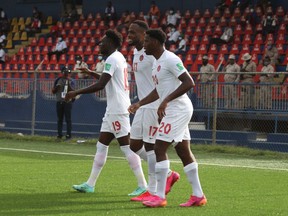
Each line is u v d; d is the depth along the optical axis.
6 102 43.69
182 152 16.11
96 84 17.77
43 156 29.83
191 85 15.53
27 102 42.78
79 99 40.81
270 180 22.06
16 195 17.66
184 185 20.36
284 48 48.16
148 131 17.12
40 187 19.30
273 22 49.69
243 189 19.66
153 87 17.48
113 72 18.02
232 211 15.59
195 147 34.75
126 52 54.19
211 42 50.50
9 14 68.50
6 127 43.59
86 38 58.59
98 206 16.02
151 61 17.36
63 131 42.12
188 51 51.38
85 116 40.66
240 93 35.47
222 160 29.69
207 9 55.72
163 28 55.12
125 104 18.39
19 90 43.09
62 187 19.39
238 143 35.38
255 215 15.13
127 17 58.00
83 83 40.19
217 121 36.41
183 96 15.82
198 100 36.59
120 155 31.19
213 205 16.42
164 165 15.82
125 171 23.89
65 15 64.00
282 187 20.27
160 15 58.41
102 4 63.41
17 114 43.22
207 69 41.19
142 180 17.97
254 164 28.11
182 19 55.72
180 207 15.99
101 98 40.06
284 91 34.16
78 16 62.56
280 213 15.46
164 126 15.67
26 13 67.50
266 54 45.28
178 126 15.63
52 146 36.03
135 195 17.84
